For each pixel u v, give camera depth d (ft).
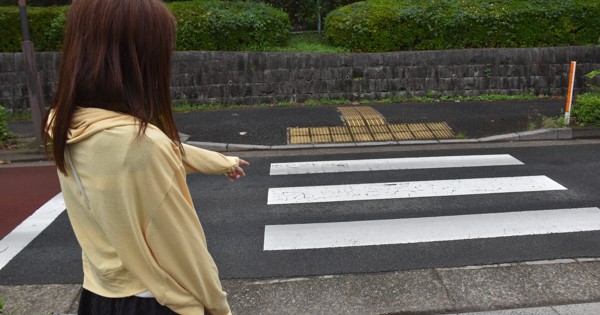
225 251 14.34
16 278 12.89
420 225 15.78
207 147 27.50
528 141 27.81
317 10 45.52
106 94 3.62
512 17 37.93
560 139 27.96
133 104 3.65
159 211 3.63
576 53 37.40
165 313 3.97
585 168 21.80
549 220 15.88
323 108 35.27
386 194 18.92
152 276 3.78
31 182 21.93
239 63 36.60
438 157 24.44
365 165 23.32
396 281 12.30
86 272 4.32
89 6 3.60
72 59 3.64
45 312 11.11
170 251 3.79
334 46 39.34
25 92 36.88
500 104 35.17
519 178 20.49
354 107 35.32
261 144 27.89
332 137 28.89
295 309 11.17
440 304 11.19
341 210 17.39
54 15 37.58
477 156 24.47
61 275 13.06
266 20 38.81
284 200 18.62
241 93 37.01
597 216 16.12
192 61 36.29
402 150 26.43
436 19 37.91
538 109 33.47
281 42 40.11
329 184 20.48
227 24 37.58
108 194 3.49
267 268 13.23
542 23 38.01
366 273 12.78
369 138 28.58
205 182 21.17
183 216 3.81
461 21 37.78
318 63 36.83
